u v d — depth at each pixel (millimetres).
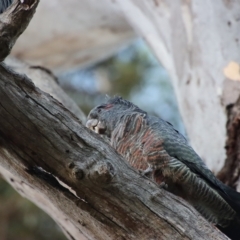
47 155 6672
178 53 11516
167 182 7965
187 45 11242
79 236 8453
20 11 6348
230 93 10039
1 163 6984
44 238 19188
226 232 8164
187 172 7863
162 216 6891
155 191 6949
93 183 6688
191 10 11430
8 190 19078
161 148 7988
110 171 6688
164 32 12297
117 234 6922
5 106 6461
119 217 6859
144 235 6871
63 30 16406
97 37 16688
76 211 7020
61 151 6672
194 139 10391
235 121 9766
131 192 6836
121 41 16891
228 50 10508
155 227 6867
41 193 7660
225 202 7945
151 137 8078
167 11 12391
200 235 6887
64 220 8578
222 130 9867
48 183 6906
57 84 11898
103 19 15992
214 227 7000
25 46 16734
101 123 8758
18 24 6387
